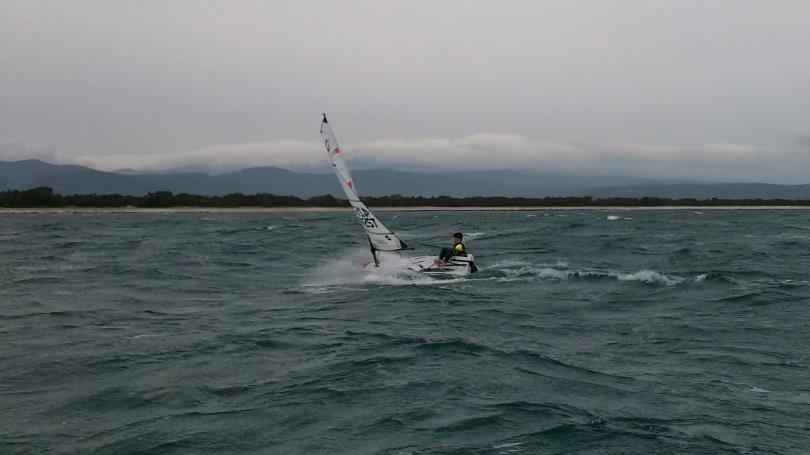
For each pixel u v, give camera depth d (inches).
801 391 447.8
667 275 1020.5
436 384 461.7
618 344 589.0
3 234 2250.2
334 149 1029.2
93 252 1542.8
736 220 3348.9
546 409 410.3
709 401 427.2
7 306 802.2
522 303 810.8
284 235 2204.7
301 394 441.4
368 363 514.9
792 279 971.9
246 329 655.1
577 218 3735.2
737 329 645.9
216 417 400.5
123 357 540.7
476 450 350.9
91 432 378.0
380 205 5944.9
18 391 453.1
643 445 355.9
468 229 2506.2
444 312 750.5
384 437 368.8
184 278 1082.7
